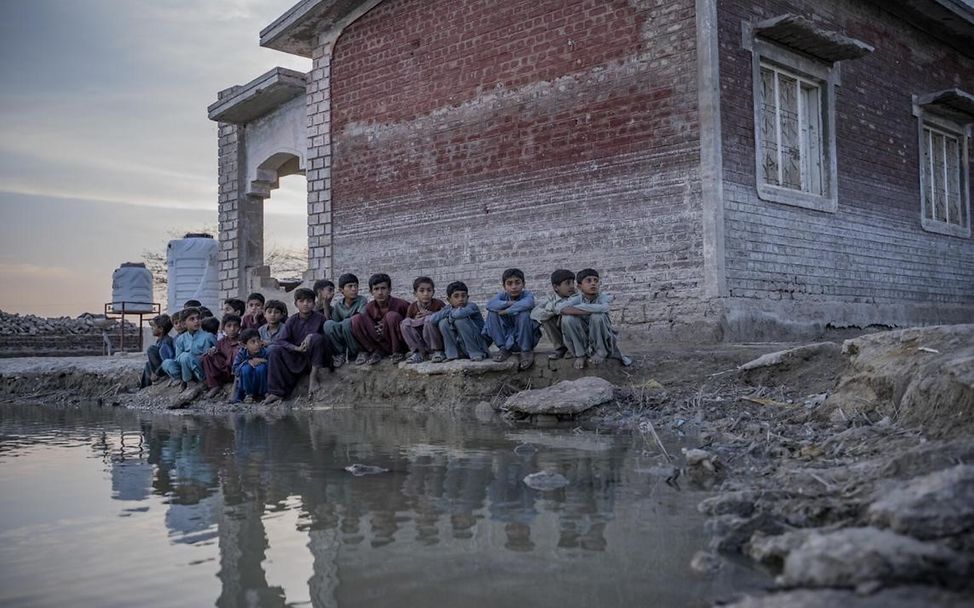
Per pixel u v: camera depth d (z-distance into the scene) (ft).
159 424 24.50
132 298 62.03
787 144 34.09
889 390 16.29
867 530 8.32
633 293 31.71
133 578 8.98
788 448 15.24
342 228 42.93
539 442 17.87
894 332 17.46
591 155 33.09
